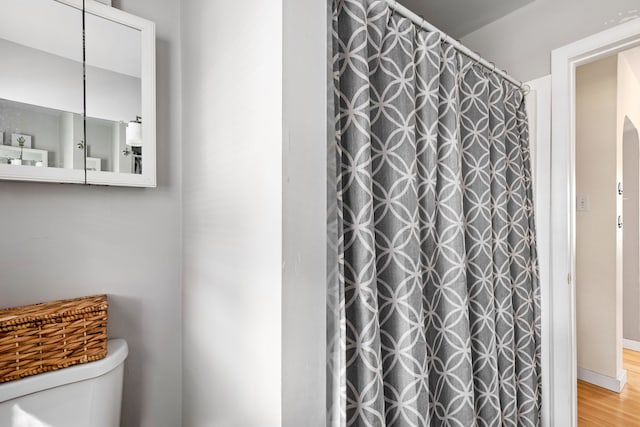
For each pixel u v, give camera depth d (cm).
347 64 85
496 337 131
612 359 222
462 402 104
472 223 123
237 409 77
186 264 112
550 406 146
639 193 281
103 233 100
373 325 82
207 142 96
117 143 97
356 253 83
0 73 81
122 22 98
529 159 152
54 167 87
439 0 151
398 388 91
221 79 86
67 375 78
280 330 60
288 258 61
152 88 103
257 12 68
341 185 85
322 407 66
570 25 139
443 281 109
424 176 105
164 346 113
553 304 147
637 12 120
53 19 88
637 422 182
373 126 96
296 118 63
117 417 89
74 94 91
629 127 279
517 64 158
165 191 114
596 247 234
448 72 112
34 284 88
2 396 70
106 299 93
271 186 63
